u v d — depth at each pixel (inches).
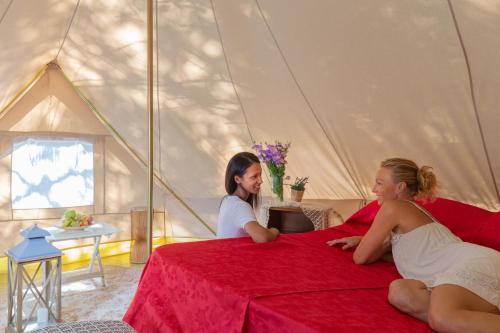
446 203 100.6
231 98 160.2
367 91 125.7
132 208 177.3
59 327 56.6
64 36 150.3
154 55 155.7
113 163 183.3
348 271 64.1
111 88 167.2
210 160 178.9
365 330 41.4
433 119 118.2
